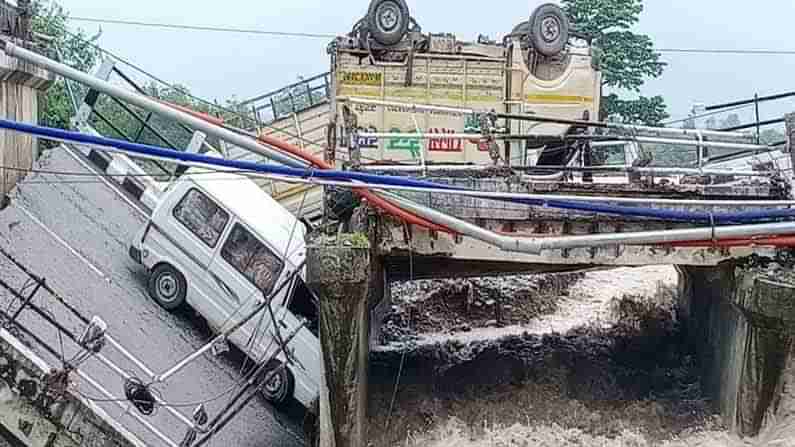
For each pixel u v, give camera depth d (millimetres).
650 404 15625
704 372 16766
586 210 11383
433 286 23109
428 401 15836
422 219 12562
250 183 16578
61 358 13430
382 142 16109
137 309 15680
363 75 16328
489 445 14383
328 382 12891
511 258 13586
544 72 17047
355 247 12430
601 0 39562
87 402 12984
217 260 15297
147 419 14086
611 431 14695
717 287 15562
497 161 13422
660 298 22219
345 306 12570
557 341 19891
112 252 16578
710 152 17203
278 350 14953
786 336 12555
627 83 39469
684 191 13469
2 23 14953
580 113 16781
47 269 15625
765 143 15258
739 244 13180
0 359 12594
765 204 12125
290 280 15039
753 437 13445
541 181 13352
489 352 18906
